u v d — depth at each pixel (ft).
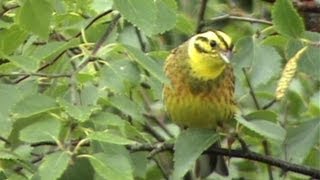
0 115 27.86
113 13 37.93
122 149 28.55
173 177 33.35
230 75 40.14
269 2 43.88
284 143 34.40
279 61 35.96
